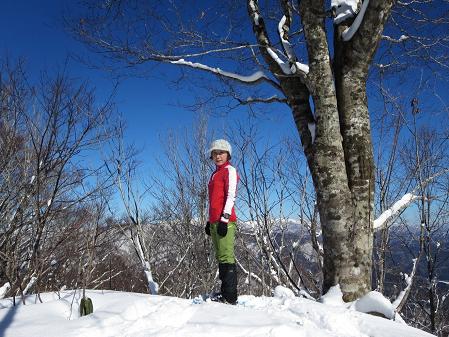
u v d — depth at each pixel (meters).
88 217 5.66
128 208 7.30
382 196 6.37
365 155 4.40
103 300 3.70
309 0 4.49
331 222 4.25
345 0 4.85
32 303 3.96
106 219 6.17
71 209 6.27
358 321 3.21
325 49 4.54
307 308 3.42
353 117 4.49
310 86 4.58
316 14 4.52
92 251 4.92
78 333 2.79
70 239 5.58
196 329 2.81
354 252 4.16
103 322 3.01
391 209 4.73
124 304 3.41
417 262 5.76
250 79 5.28
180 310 3.21
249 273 7.21
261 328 2.83
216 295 3.97
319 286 6.30
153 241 11.15
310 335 2.84
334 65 4.74
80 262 5.04
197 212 10.80
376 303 3.66
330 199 4.28
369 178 4.37
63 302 3.63
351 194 4.34
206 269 9.96
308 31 4.58
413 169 6.47
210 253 10.42
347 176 4.42
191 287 10.16
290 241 7.17
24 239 6.52
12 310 3.38
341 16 4.73
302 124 4.79
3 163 6.00
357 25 4.37
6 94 6.12
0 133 6.06
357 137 4.44
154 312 3.17
